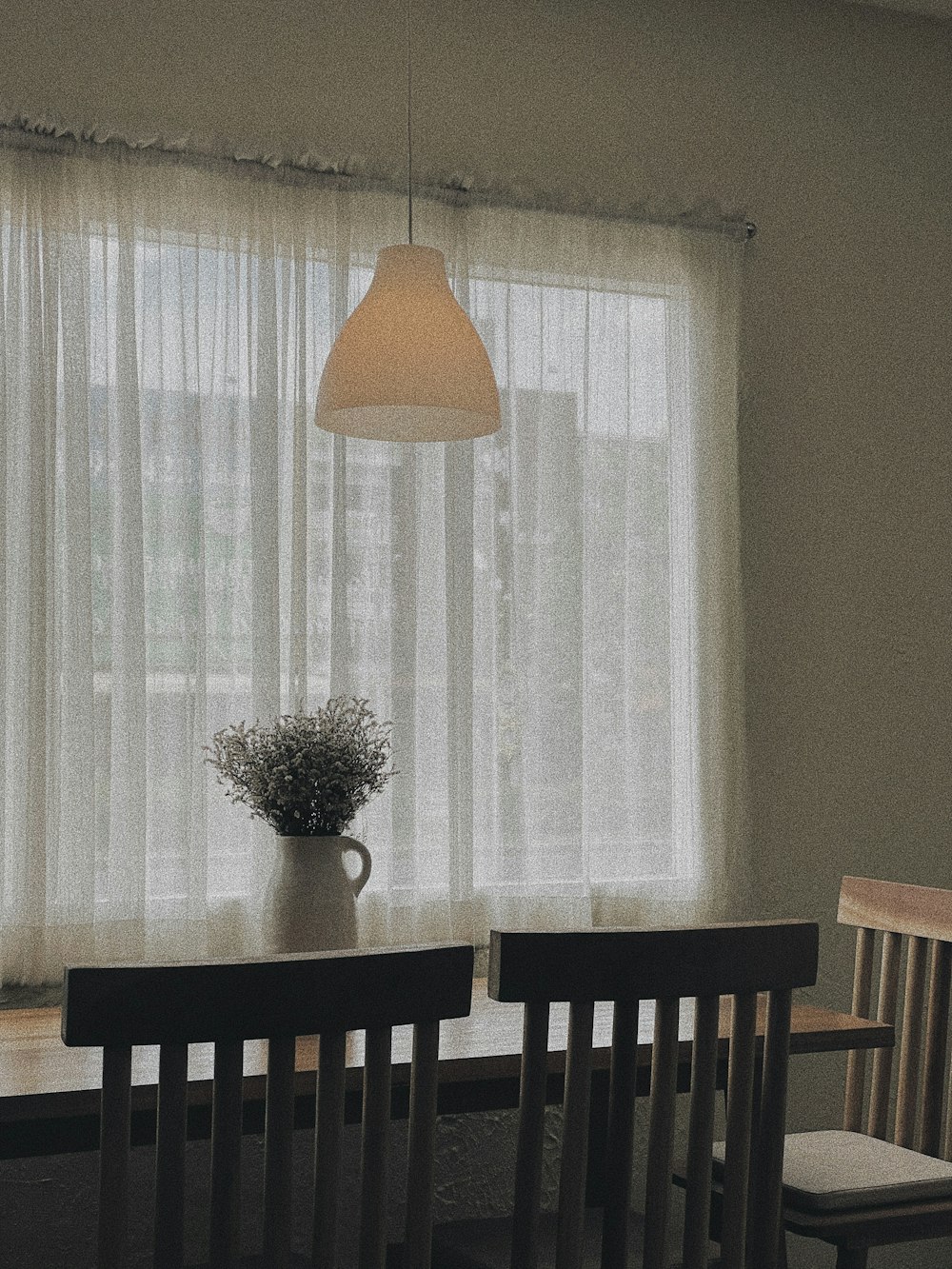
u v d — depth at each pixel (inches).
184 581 107.4
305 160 113.8
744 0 133.0
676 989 60.7
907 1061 92.4
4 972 101.8
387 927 111.8
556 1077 76.2
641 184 127.5
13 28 107.6
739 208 131.0
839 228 135.6
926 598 136.8
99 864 103.7
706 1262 63.7
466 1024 83.9
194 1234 100.0
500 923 115.1
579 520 120.0
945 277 139.9
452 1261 73.4
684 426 125.9
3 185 104.9
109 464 106.0
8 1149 65.9
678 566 125.0
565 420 120.5
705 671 124.3
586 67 126.2
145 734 105.7
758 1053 84.7
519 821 116.1
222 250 111.0
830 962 129.5
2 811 102.1
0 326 104.3
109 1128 50.1
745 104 132.3
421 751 115.3
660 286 125.8
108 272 107.1
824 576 132.7
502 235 120.0
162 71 111.8
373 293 82.7
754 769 128.5
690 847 123.2
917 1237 81.5
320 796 82.8
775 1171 65.4
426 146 119.6
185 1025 50.5
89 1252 99.9
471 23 122.3
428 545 116.6
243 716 109.7
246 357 111.1
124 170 107.8
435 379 79.7
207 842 107.7
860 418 135.3
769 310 132.3
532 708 118.4
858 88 137.3
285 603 111.7
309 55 116.5
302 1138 104.1
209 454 110.2
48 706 103.7
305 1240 103.8
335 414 87.3
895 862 133.2
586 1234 77.4
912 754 134.8
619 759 121.5
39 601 102.9
